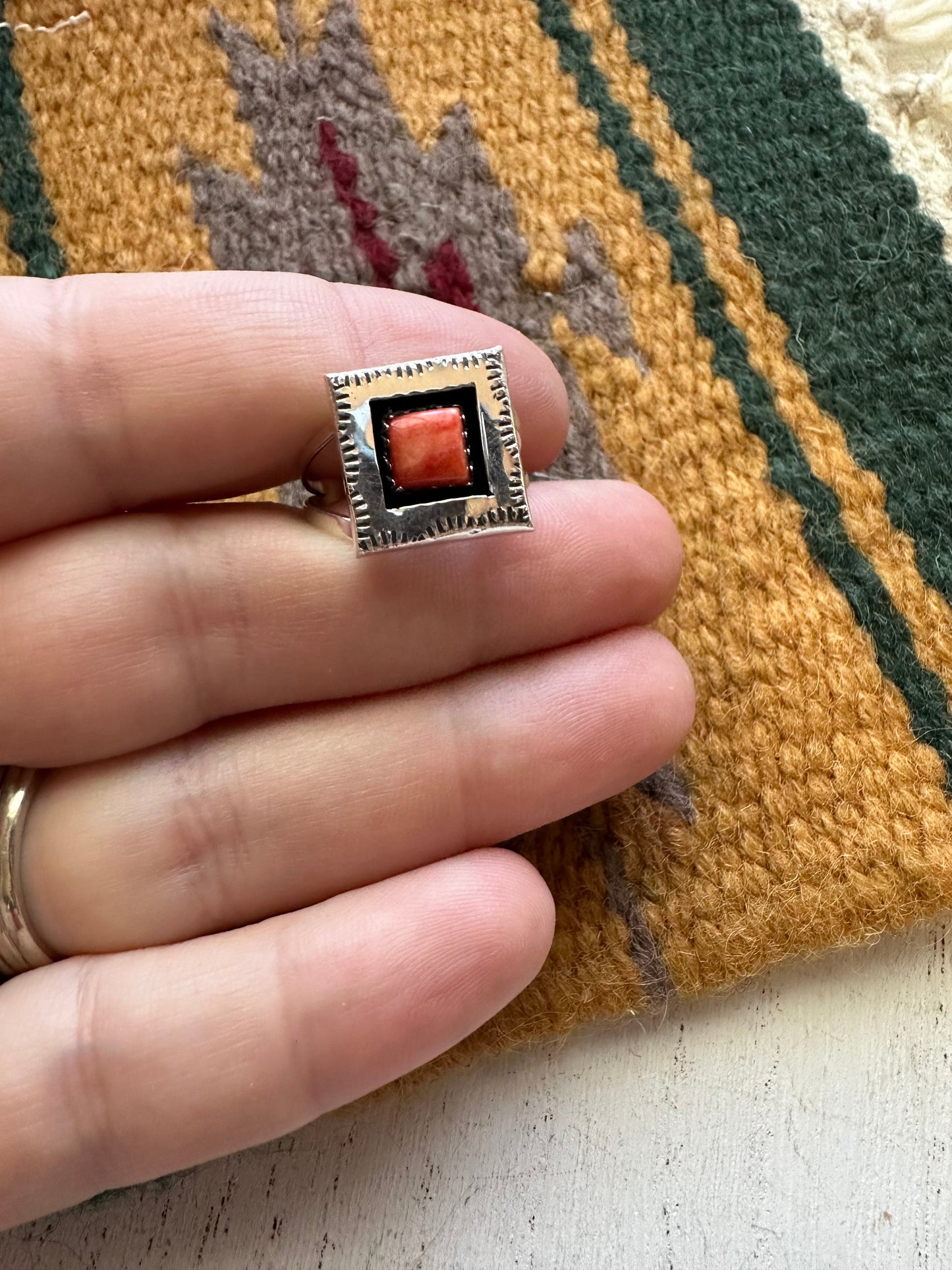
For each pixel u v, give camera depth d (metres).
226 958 0.09
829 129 0.12
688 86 0.13
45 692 0.09
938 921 0.11
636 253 0.12
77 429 0.09
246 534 0.10
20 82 0.13
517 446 0.09
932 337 0.12
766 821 0.11
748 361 0.12
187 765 0.10
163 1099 0.09
